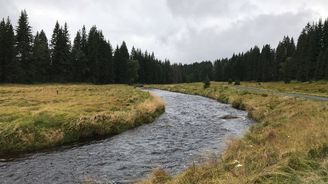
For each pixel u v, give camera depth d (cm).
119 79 12531
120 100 3638
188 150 1814
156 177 1172
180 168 1455
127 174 1394
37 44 9919
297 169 933
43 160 1622
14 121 2016
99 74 11212
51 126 2073
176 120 3017
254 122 2848
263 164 1038
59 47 10431
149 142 2045
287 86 9212
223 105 4538
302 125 1692
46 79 10062
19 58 9469
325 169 892
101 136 2228
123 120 2527
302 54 11838
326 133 1331
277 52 15250
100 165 1535
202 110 3869
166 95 6894
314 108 2469
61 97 4028
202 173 1079
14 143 1814
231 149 1482
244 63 16650
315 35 11488
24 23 9562
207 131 2430
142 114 2897
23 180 1326
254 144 1499
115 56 12588
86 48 12050
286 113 2486
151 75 15938
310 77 10919
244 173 977
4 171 1440
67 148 1880
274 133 1611
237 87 8262
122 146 1936
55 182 1303
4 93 4616
